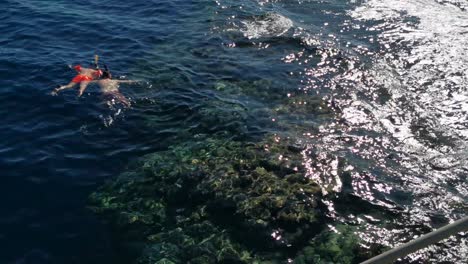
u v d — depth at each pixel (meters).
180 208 10.78
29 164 12.05
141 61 16.44
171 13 19.83
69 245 9.99
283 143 12.65
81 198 11.16
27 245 9.96
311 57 16.67
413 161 12.11
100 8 20.12
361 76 15.56
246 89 15.03
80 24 18.69
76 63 16.17
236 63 16.36
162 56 16.77
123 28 18.55
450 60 16.20
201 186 11.24
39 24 18.56
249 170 11.70
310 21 19.05
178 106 14.18
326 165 11.90
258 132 13.09
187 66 16.17
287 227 10.20
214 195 10.99
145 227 10.37
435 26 18.28
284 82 15.33
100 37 17.86
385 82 15.23
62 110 13.92
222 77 15.62
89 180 11.66
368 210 10.71
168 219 10.53
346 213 10.62
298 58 16.64
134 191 11.28
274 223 10.27
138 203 10.95
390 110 13.99
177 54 16.91
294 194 10.98
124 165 12.12
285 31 18.27
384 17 19.09
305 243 9.91
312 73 15.80
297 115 13.84
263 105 14.28
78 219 10.60
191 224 10.37
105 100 14.32
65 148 12.62
